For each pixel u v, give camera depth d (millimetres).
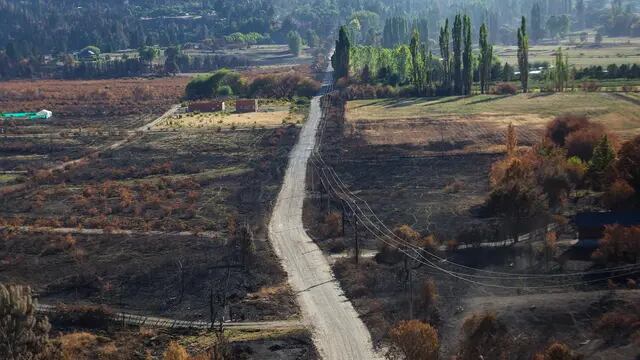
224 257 98500
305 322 80000
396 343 66438
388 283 87000
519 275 85938
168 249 102688
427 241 94750
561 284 82562
